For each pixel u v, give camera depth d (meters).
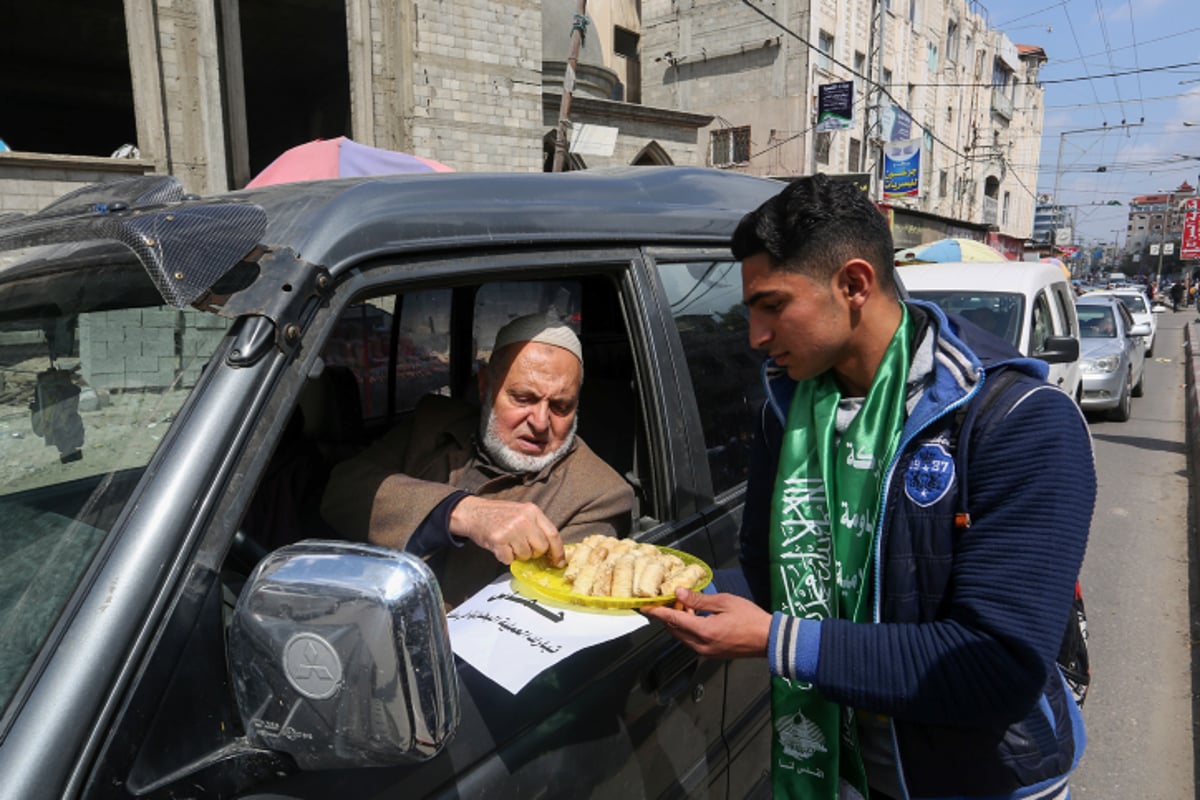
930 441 1.18
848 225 1.14
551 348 1.72
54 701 0.78
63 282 1.24
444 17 9.81
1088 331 10.36
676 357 1.77
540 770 1.25
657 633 1.54
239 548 1.44
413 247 1.23
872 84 19.30
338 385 2.06
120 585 0.84
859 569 1.26
